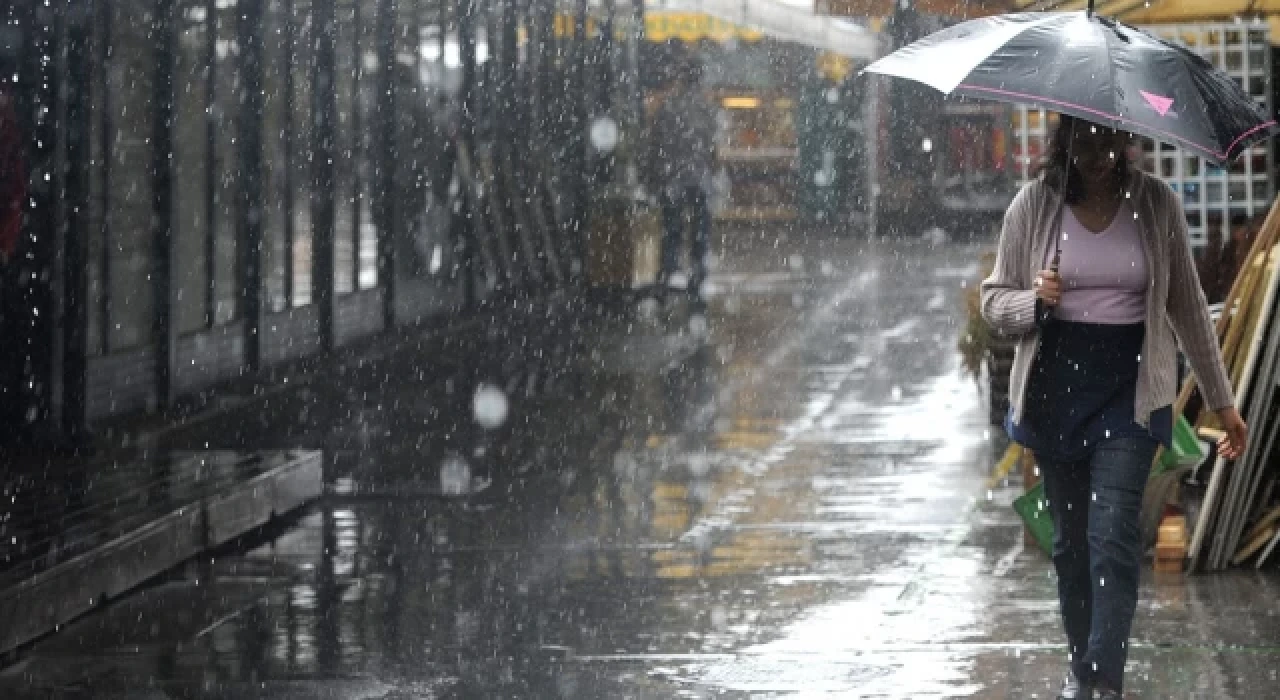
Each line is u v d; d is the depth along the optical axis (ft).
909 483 94.94
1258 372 68.80
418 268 193.06
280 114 151.64
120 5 119.96
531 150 234.17
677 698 54.49
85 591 68.08
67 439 105.50
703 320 193.98
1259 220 99.50
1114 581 49.03
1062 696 51.24
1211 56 111.96
